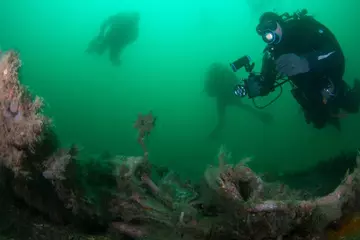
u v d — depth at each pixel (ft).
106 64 120.06
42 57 147.33
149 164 7.56
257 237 5.07
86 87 123.24
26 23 150.20
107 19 47.47
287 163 24.03
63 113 85.10
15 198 5.48
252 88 13.28
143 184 7.17
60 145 5.66
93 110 97.14
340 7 106.01
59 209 5.75
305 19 12.22
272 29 11.85
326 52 11.30
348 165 12.93
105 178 7.22
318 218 5.22
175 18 167.02
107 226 6.31
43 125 4.91
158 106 110.63
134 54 145.89
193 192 7.48
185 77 139.95
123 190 6.57
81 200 5.66
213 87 35.19
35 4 140.05
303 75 12.60
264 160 25.49
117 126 67.00
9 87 4.88
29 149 4.91
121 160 7.34
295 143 32.30
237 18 142.51
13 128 4.87
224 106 35.91
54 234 5.43
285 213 4.98
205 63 140.56
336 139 29.14
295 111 46.34
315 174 12.62
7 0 125.39
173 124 77.10
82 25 158.40
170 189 7.36
